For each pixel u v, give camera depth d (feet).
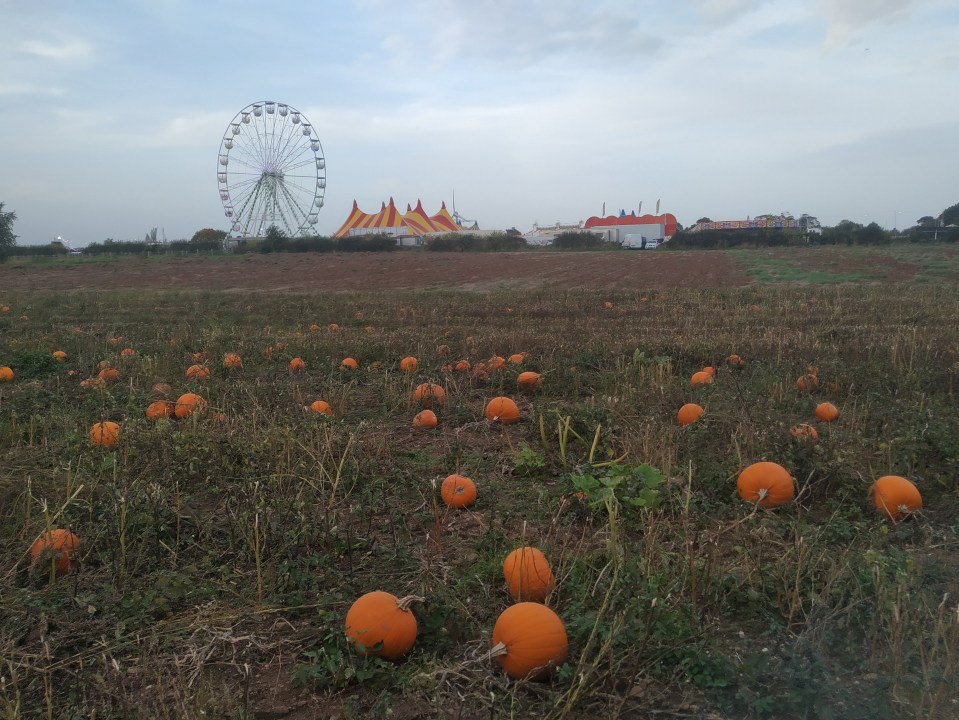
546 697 10.48
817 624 11.55
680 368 34.45
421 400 27.81
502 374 32.35
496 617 12.67
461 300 80.23
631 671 10.57
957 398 27.81
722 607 12.71
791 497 17.43
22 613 12.23
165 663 11.31
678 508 17.19
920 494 17.83
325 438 20.29
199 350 43.21
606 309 69.00
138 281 135.33
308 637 11.97
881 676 10.71
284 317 67.92
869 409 25.04
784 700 10.20
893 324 52.65
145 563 14.55
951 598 12.61
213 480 19.20
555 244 247.50
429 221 336.49
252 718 10.00
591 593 12.57
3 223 207.51
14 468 19.75
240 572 14.19
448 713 10.04
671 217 344.08
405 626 11.41
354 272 144.77
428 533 16.39
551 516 17.19
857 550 14.94
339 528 16.46
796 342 39.11
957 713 9.89
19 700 9.78
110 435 21.66
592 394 30.09
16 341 47.32
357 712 10.25
